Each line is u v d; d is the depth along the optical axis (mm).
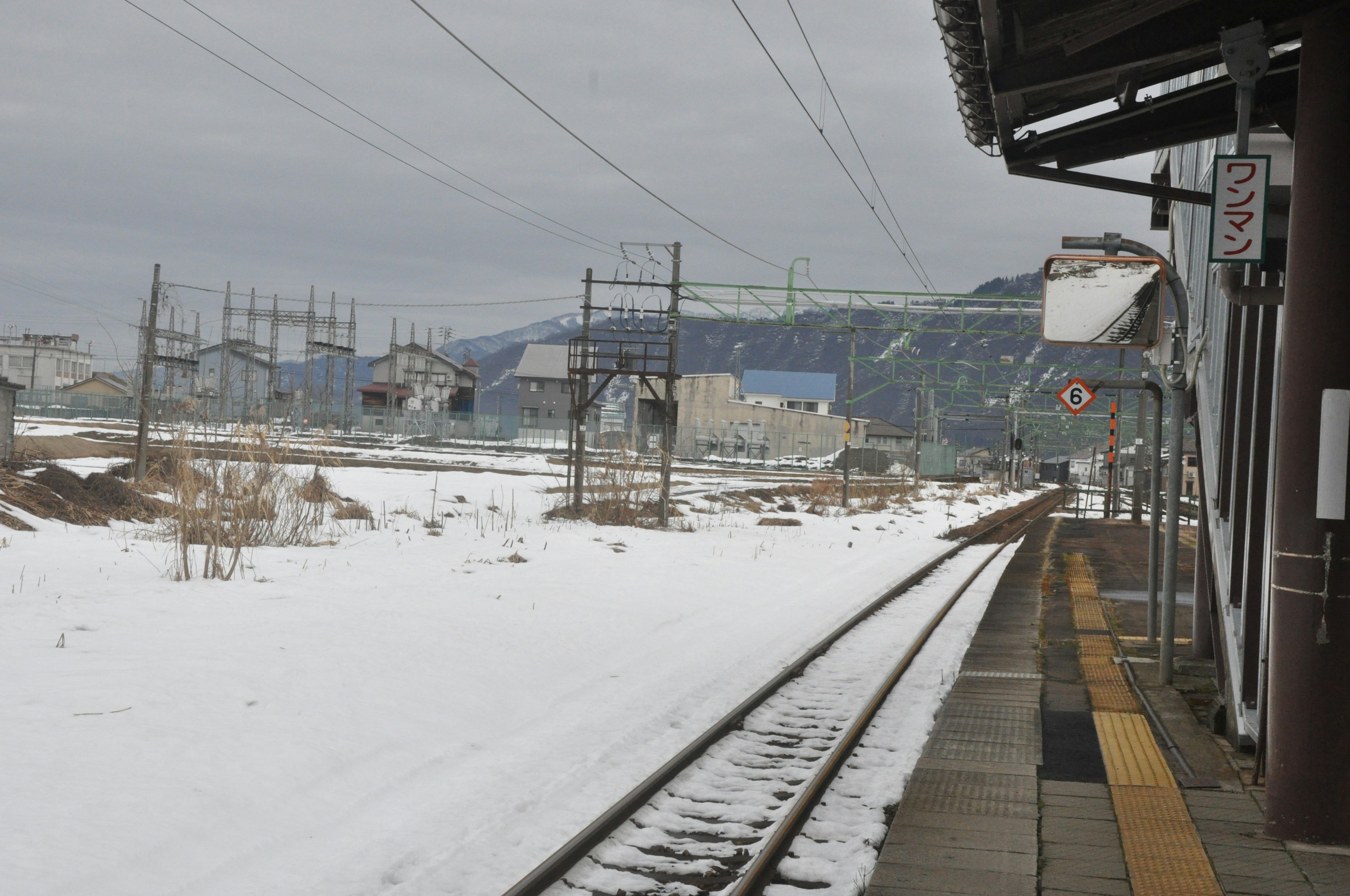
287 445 19484
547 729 8445
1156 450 12672
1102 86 8211
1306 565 6125
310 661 9578
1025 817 6340
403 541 20328
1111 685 10352
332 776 6934
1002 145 8734
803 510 38875
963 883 5312
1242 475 8719
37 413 79812
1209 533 9695
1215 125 8133
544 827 6066
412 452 64625
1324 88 6137
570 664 10859
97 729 7184
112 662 9094
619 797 6648
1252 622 7938
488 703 9102
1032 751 7855
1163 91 10703
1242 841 6012
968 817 6340
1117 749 7867
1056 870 5516
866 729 8469
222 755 6953
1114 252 10031
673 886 5320
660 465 33031
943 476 101125
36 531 18109
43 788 6094
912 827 6145
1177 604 17094
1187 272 11227
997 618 15180
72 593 12484
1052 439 118688
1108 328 10055
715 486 47844
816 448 95750
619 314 28609
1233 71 6598
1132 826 6184
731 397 97500
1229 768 7441
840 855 5730
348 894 5133
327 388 86000
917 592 18438
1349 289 6094
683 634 13094
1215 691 10094
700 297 30891
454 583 15180
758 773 7336
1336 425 6078
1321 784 5988
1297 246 6277
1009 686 10305
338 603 12828
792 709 9258
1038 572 21969
